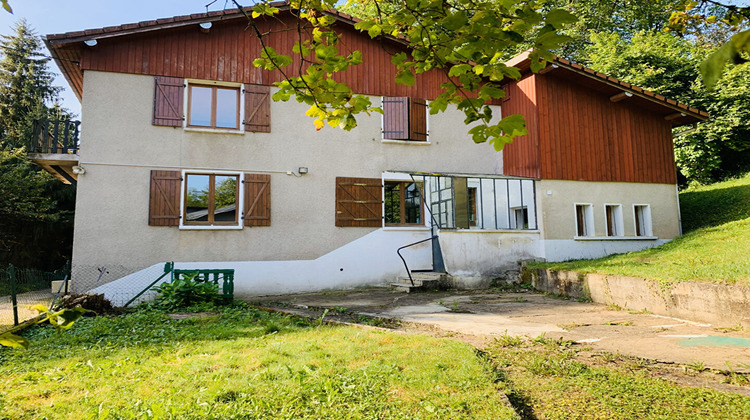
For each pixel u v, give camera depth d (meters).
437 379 4.01
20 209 17.72
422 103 14.73
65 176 13.30
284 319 7.82
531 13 2.09
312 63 2.81
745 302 6.51
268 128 13.04
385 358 4.70
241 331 6.71
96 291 11.25
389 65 14.50
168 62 12.39
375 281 13.56
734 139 20.39
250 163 12.85
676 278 7.86
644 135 15.95
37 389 4.04
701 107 20.92
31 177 18.73
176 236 12.02
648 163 15.85
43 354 5.58
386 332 6.26
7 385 4.25
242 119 12.89
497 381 4.07
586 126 15.00
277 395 3.64
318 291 12.95
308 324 7.41
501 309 8.91
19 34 28.19
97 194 11.55
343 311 8.95
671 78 22.06
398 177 14.23
